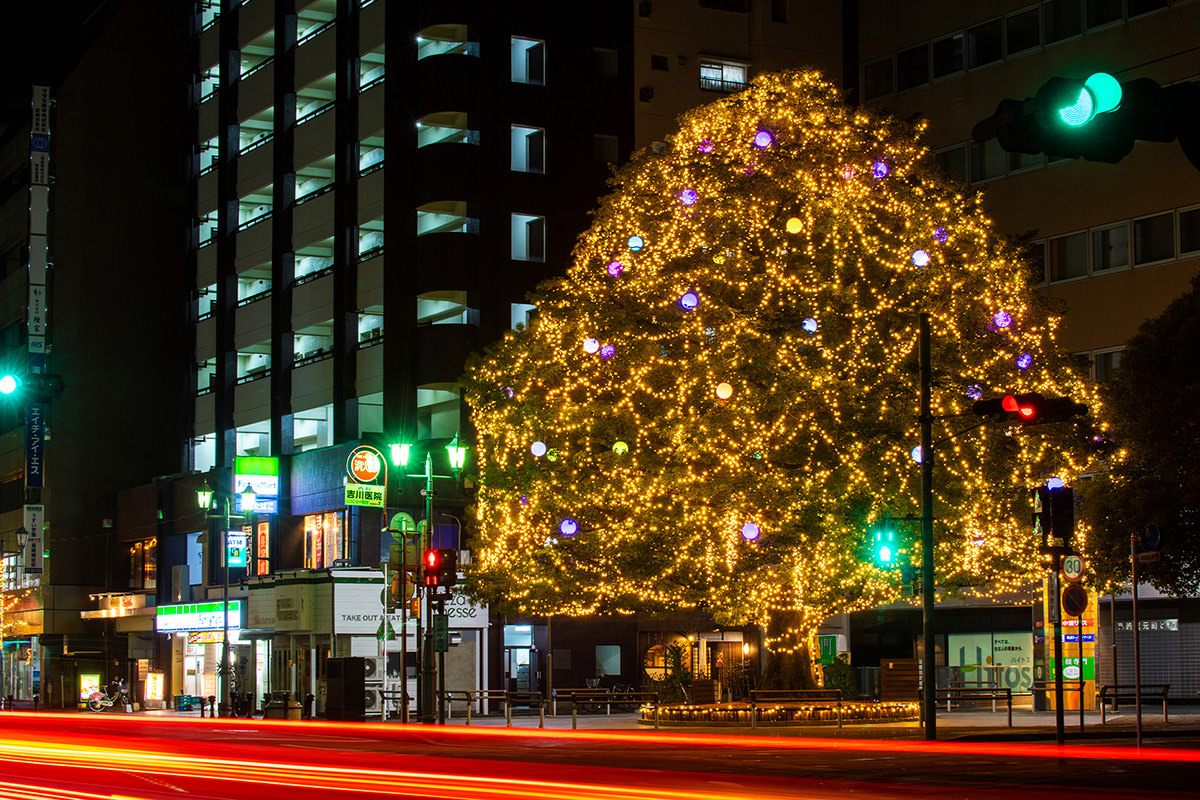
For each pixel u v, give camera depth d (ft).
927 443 89.30
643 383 106.22
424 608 159.53
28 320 227.40
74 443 227.61
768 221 105.91
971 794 53.21
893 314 102.27
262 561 187.01
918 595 111.96
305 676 164.14
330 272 193.16
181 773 64.95
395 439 176.55
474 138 180.55
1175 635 146.00
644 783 57.00
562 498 109.91
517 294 180.55
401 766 69.10
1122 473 117.29
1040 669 136.56
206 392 225.56
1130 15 158.71
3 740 99.91
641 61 191.52
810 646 114.01
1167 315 114.42
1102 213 160.35
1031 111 29.50
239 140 224.33
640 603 113.50
